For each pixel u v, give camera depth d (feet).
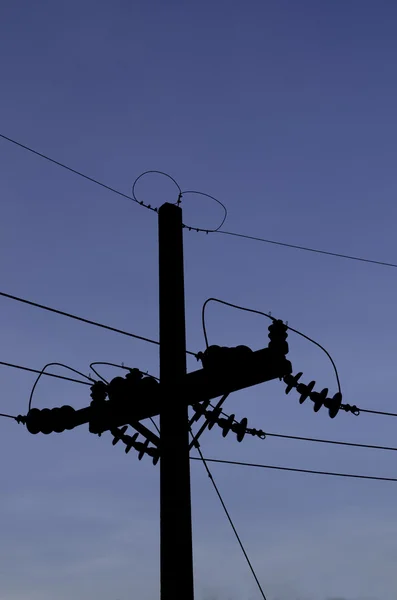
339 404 30.32
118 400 31.45
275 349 29.50
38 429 32.73
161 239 33.01
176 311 31.63
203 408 30.40
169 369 30.71
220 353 29.84
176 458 29.25
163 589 27.55
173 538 28.04
